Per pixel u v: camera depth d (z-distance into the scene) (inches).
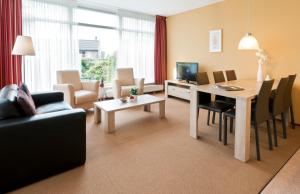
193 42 222.1
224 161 92.9
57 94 133.3
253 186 74.9
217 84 130.1
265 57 155.9
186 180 78.2
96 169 85.2
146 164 89.7
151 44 251.6
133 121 148.8
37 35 172.7
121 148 105.0
